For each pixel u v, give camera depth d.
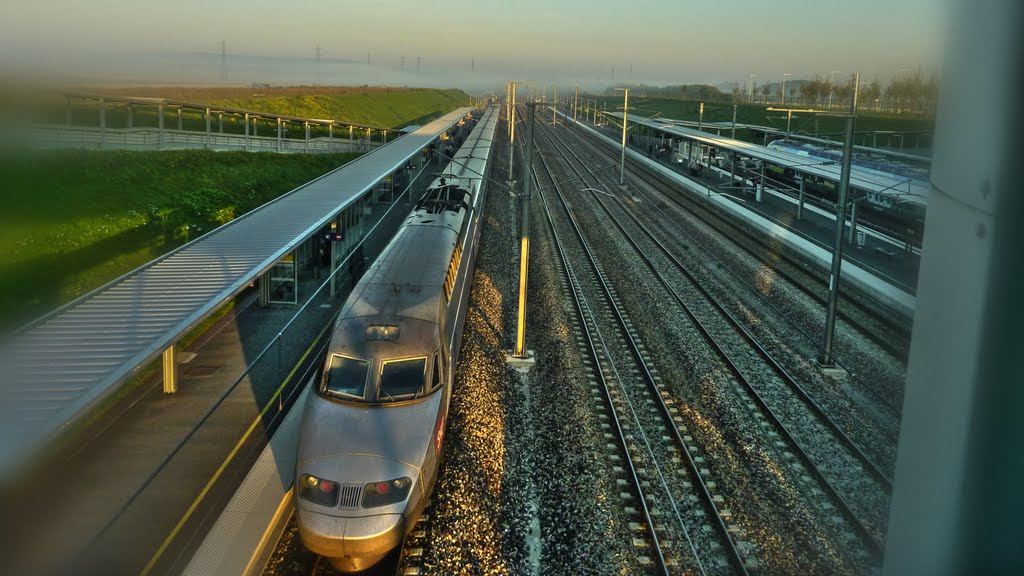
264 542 10.35
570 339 19.97
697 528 11.31
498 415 14.94
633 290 25.30
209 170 34.00
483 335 19.58
